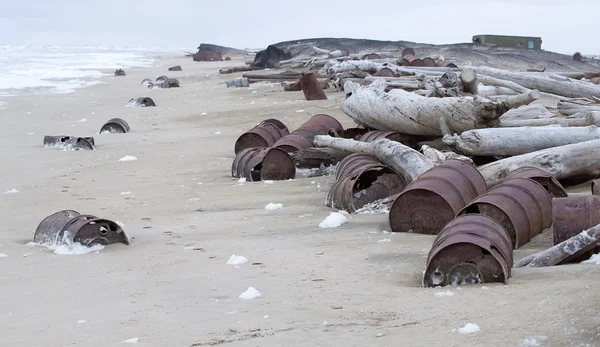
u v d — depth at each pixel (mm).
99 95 38875
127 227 11094
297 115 24141
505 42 51000
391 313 6215
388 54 43281
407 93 14805
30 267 8867
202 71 62125
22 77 55625
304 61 47875
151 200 13414
